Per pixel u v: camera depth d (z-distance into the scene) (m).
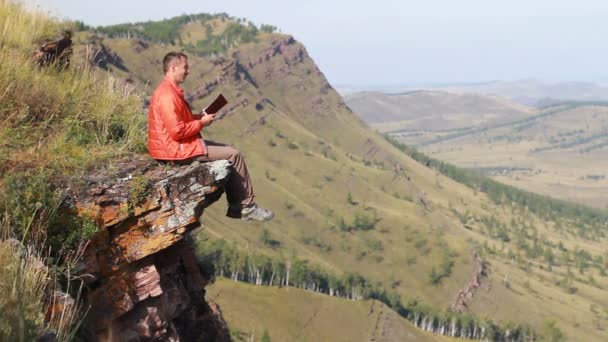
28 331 4.66
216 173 7.39
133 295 6.99
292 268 171.88
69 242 6.42
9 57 9.30
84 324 6.34
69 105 8.83
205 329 9.85
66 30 12.36
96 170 7.21
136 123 8.85
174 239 7.12
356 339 150.25
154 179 7.13
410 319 188.12
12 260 5.32
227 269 164.38
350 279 183.88
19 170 6.73
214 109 7.58
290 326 144.00
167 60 7.51
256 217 7.95
